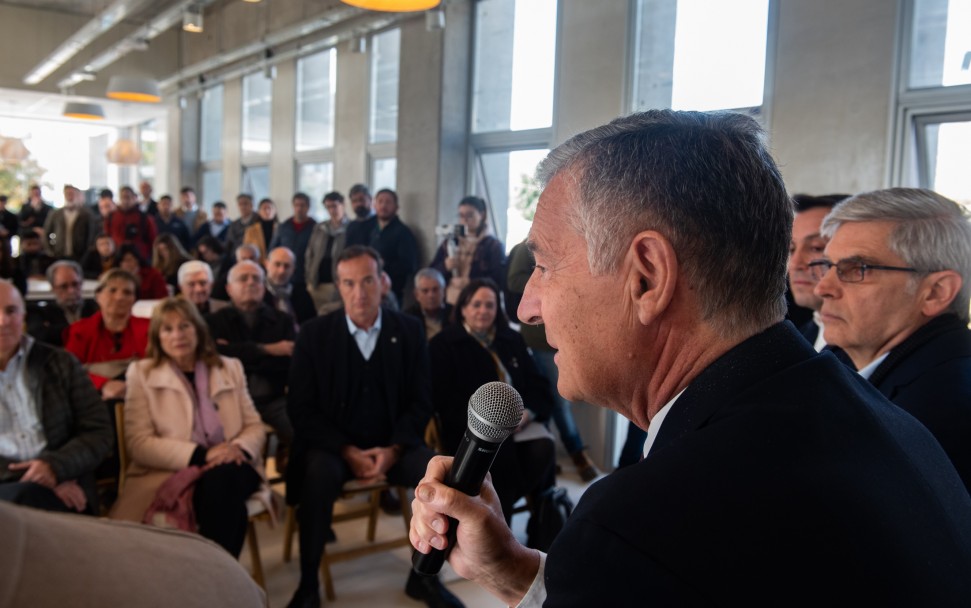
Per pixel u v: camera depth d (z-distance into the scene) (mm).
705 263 627
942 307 1293
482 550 813
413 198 5984
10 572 439
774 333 649
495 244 4918
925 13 3186
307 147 8242
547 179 723
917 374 1223
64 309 4332
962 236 1289
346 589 2887
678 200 625
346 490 2842
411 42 5969
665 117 671
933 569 548
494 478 2953
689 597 503
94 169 16766
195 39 10883
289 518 3078
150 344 2848
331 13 6742
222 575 595
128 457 2758
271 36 7816
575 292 681
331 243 6227
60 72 11156
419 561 875
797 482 538
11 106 12945
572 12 4672
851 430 591
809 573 509
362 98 7109
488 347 3400
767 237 638
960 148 3221
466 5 5742
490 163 5789
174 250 6770
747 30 3889
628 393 688
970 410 1104
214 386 2896
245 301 3898
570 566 539
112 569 501
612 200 648
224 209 9250
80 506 2568
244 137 9719
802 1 3518
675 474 551
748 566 509
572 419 4379
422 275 4312
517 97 5441
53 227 9828
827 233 1445
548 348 3996
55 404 2617
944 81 3160
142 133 14758
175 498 2578
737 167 631
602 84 4504
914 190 1349
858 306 1334
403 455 2965
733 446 558
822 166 3475
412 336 3143
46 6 10898
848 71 3361
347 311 3051
